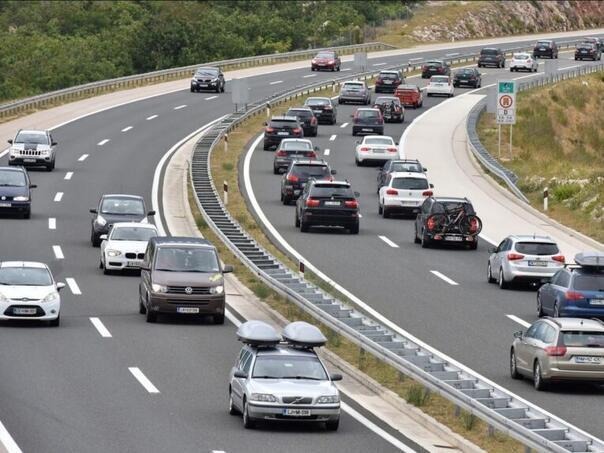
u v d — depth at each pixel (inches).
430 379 2106.3
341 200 4323.3
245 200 4987.7
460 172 5757.9
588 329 2310.5
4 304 2802.7
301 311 3011.8
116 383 2278.5
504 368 2539.4
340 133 6973.4
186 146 6338.6
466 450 1850.4
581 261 2962.6
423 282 3575.3
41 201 4840.1
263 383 1950.1
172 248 3002.0
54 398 2132.1
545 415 1871.3
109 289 3363.7
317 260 3855.8
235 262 3740.2
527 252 3491.6
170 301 2908.5
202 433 1909.4
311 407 1925.4
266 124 6545.3
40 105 7736.2
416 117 7667.3
